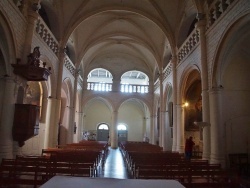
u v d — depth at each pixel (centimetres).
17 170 682
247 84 1229
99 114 3478
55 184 342
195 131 1911
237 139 1159
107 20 2194
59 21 1712
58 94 1689
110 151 2422
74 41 2206
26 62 1096
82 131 3123
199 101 1925
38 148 1518
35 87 1598
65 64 1919
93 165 812
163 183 369
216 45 1101
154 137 2900
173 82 1844
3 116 973
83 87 2970
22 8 1087
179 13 1789
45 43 1412
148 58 2970
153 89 3053
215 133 1084
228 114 1183
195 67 1421
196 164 874
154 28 2239
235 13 934
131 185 350
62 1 1702
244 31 1015
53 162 820
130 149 1653
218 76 1122
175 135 1766
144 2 1839
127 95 3039
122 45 2861
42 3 1549
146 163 918
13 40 994
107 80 3622
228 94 1208
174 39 1880
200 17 1273
